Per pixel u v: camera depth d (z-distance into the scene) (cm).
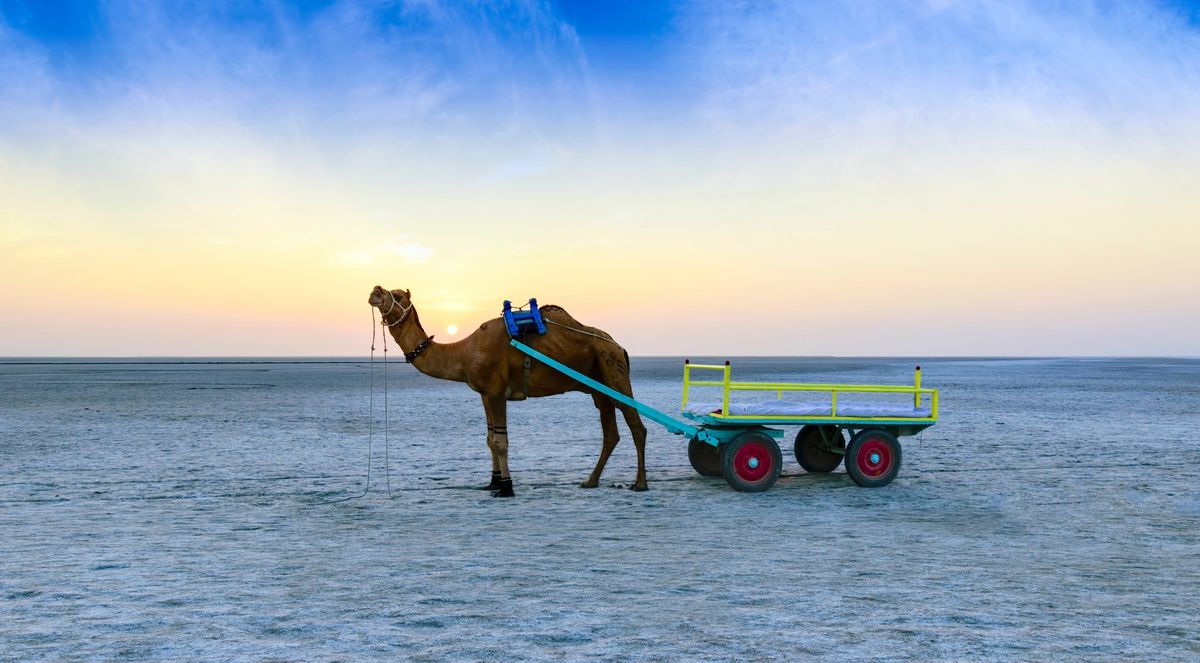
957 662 455
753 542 789
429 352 1108
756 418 1085
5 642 491
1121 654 470
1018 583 634
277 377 8050
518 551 748
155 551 754
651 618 535
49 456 1542
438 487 1163
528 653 467
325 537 817
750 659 457
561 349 1097
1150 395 4172
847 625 521
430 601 578
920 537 818
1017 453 1584
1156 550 766
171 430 2109
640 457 1120
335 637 498
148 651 474
